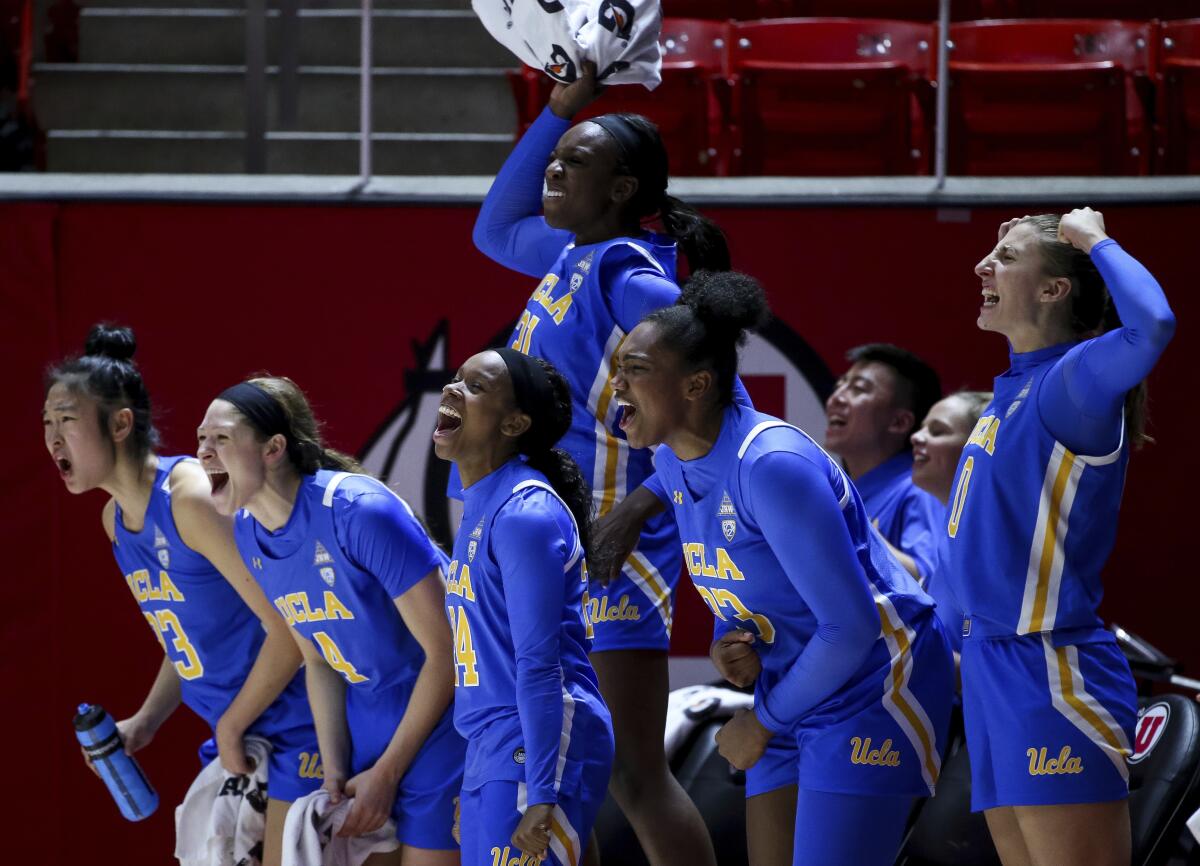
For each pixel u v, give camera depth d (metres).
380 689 13.57
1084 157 23.88
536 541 11.33
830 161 24.20
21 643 20.09
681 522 11.79
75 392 14.33
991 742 11.40
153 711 16.08
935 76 24.64
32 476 20.17
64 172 25.52
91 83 26.62
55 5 27.84
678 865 13.40
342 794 13.52
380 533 13.03
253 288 20.27
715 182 20.44
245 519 13.58
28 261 20.19
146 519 14.52
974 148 24.03
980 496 11.45
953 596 11.95
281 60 25.83
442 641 13.11
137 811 15.74
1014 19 28.14
